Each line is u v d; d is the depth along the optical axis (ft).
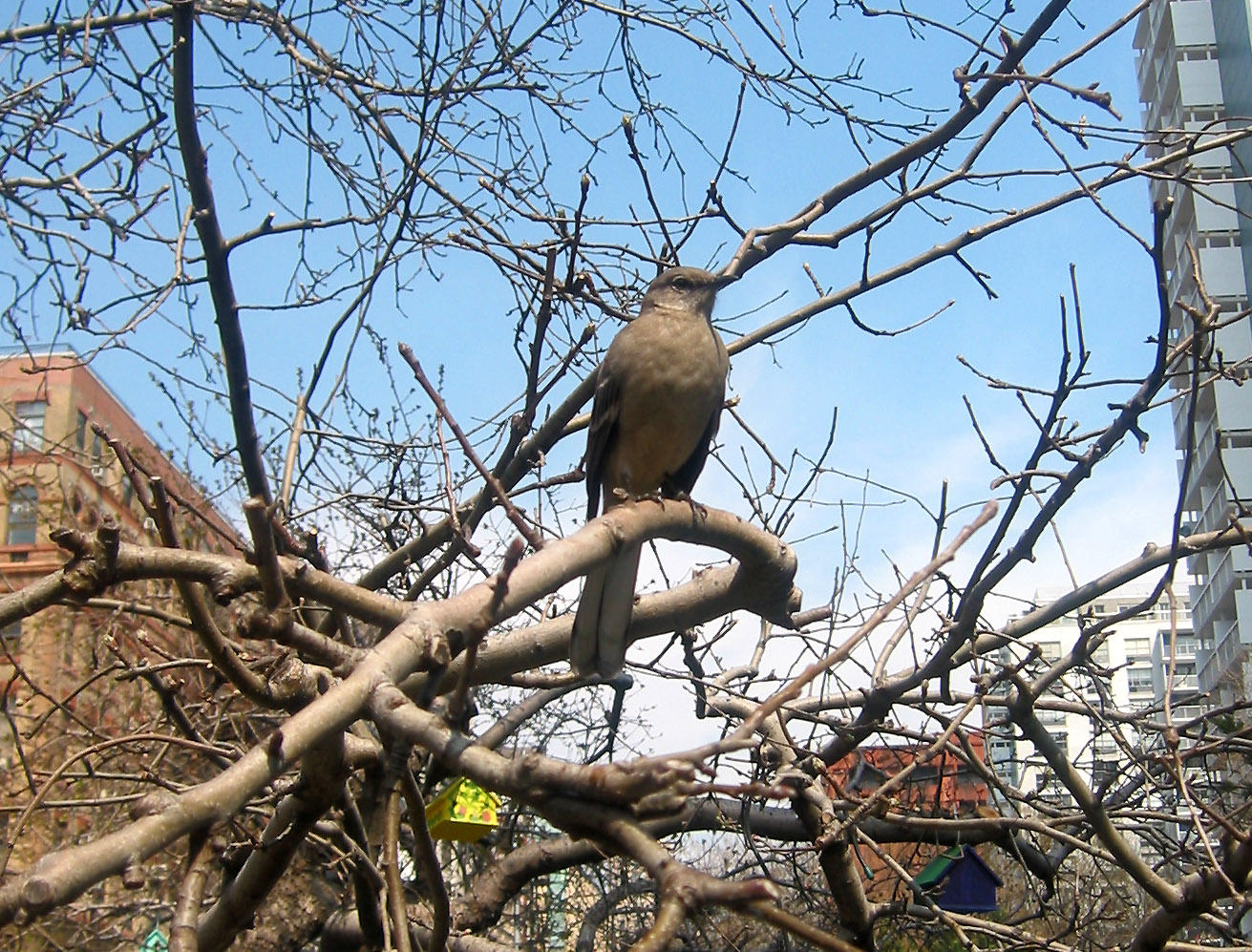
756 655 21.81
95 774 16.33
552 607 19.25
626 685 16.16
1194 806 14.74
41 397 25.00
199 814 6.48
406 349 9.84
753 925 25.13
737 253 19.47
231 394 16.48
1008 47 18.10
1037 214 20.36
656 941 5.20
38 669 32.32
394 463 22.77
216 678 16.42
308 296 20.07
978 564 16.83
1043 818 22.67
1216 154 31.73
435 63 18.89
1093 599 18.93
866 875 21.24
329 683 11.66
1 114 19.93
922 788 23.79
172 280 16.37
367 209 20.94
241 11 19.86
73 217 18.99
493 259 19.03
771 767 18.29
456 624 8.24
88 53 18.38
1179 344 17.79
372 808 14.16
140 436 34.53
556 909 31.30
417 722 7.00
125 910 28.07
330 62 20.16
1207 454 52.03
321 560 15.33
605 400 18.88
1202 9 59.62
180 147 15.70
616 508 10.98
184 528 31.94
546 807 6.23
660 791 5.96
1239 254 55.67
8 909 5.73
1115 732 16.63
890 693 18.35
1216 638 68.18
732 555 13.21
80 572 10.41
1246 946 14.66
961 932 17.11
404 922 10.43
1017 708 17.20
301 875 28.04
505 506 10.07
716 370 18.84
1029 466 16.49
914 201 20.34
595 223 19.54
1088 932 24.07
